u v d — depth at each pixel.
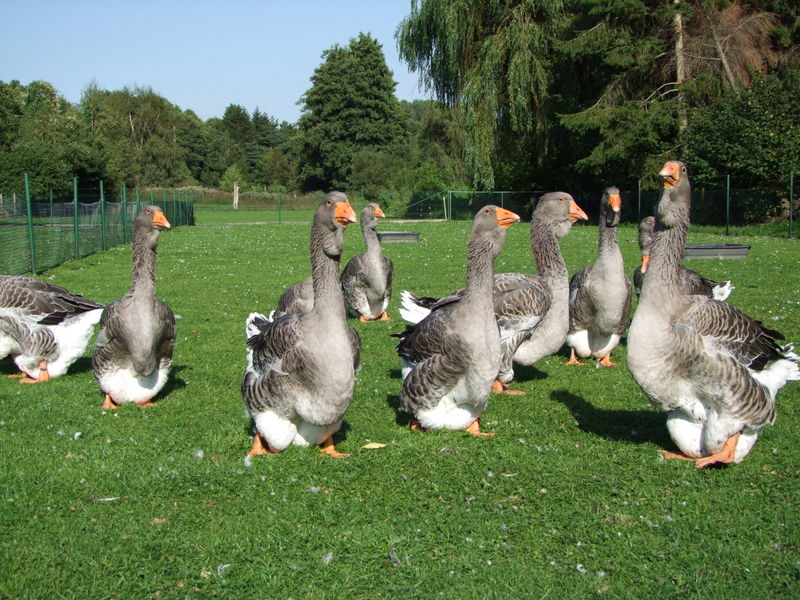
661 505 2.16
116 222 11.03
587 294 3.75
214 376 3.62
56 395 3.27
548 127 17.34
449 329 2.60
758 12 16.05
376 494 2.26
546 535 2.01
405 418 3.00
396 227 16.42
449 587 1.80
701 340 2.35
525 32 15.85
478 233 2.55
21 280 3.54
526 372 3.78
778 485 2.28
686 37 15.63
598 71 16.38
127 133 39.47
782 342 4.02
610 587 1.79
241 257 9.19
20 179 18.94
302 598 1.76
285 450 2.58
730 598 1.73
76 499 2.21
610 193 3.64
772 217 13.48
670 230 2.43
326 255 2.39
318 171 35.53
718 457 2.40
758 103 14.05
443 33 16.52
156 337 3.03
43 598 1.75
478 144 16.80
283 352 2.42
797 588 1.76
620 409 3.12
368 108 34.59
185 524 2.07
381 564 1.89
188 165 45.81
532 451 2.58
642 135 15.01
